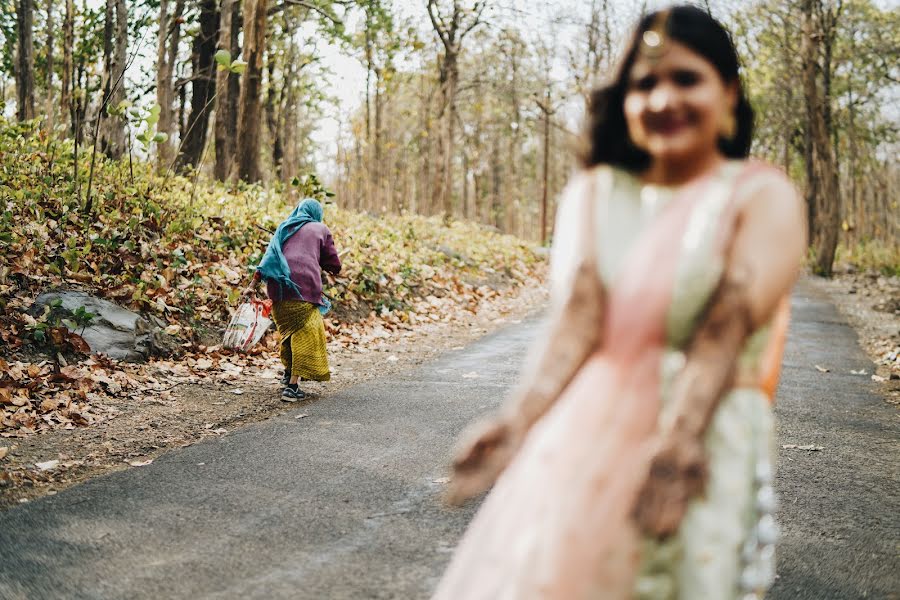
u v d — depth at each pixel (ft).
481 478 5.54
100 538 12.82
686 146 5.19
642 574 4.87
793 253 4.94
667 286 5.01
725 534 4.83
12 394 20.47
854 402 24.45
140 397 22.17
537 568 4.99
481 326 40.96
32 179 35.06
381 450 17.98
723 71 5.29
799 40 94.12
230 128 73.97
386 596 10.82
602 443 5.08
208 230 36.47
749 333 4.91
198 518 13.73
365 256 43.83
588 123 5.67
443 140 97.40
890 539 13.35
